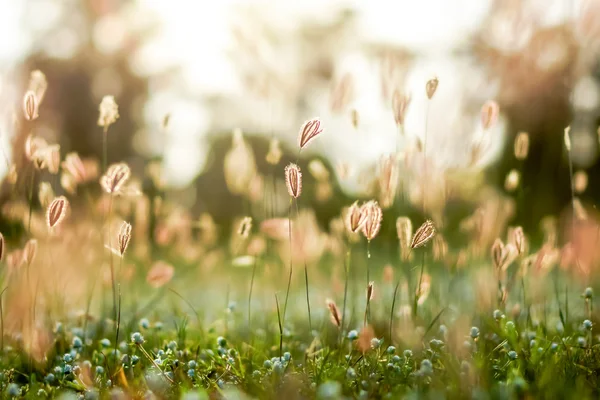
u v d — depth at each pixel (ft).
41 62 21.29
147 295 7.10
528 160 12.35
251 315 6.05
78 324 5.26
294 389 4.06
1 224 5.52
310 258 5.40
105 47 21.75
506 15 6.98
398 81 5.23
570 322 5.08
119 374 4.35
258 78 6.21
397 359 4.45
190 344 4.96
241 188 5.77
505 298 4.84
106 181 4.51
